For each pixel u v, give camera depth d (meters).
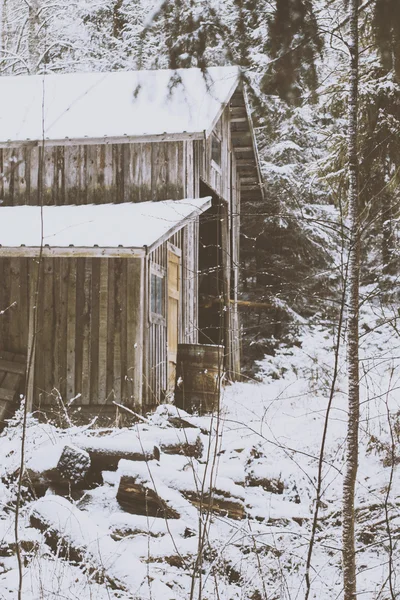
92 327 13.12
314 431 9.99
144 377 13.08
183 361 12.88
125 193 15.36
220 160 18.92
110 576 5.96
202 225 20.39
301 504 8.08
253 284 25.41
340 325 4.94
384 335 12.13
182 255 15.97
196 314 16.89
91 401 13.01
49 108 16.03
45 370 13.12
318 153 24.08
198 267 18.94
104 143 14.96
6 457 8.55
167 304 14.55
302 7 4.30
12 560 6.27
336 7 4.88
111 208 14.78
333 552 6.86
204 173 17.12
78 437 8.34
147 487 7.32
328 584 6.36
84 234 12.71
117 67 22.14
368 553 7.03
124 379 12.96
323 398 12.82
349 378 5.14
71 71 23.02
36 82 17.41
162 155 15.34
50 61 23.05
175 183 15.25
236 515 7.45
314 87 4.58
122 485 7.44
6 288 13.31
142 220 13.58
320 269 23.48
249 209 23.61
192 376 12.77
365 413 9.41
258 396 14.66
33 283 13.25
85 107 15.90
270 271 24.48
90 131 15.01
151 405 13.36
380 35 4.27
